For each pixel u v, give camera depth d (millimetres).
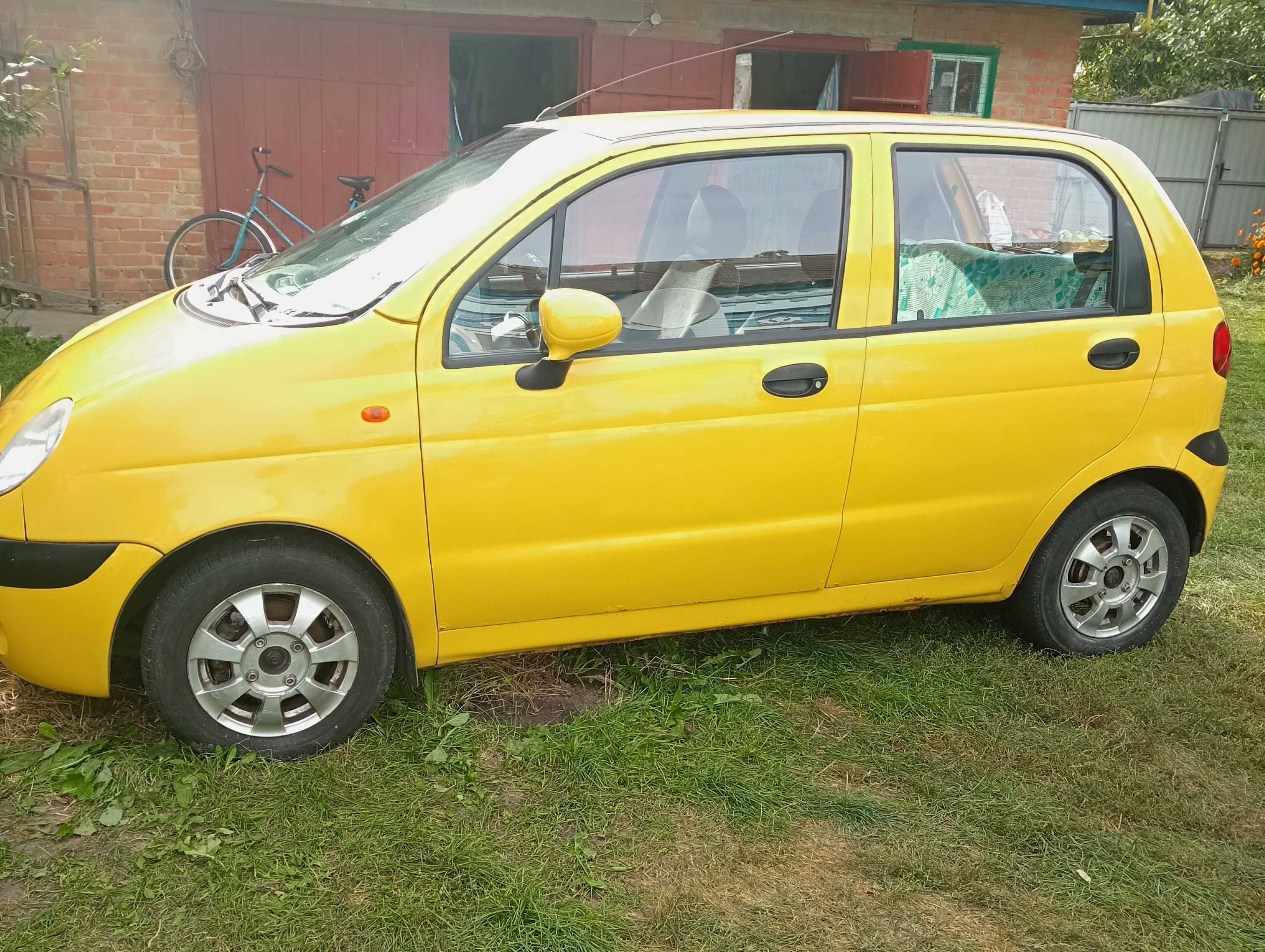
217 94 9203
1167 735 3494
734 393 3205
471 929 2461
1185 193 17875
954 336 3438
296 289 3283
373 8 9328
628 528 3197
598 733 3246
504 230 3037
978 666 3814
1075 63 10930
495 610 3150
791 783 3105
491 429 2986
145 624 2883
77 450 2746
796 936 2521
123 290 9414
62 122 8789
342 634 3033
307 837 2721
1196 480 3852
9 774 2898
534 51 12680
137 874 2562
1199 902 2715
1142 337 3664
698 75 10164
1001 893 2713
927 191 3467
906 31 10508
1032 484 3635
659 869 2736
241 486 2805
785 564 3418
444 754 3090
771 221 3293
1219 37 22781
